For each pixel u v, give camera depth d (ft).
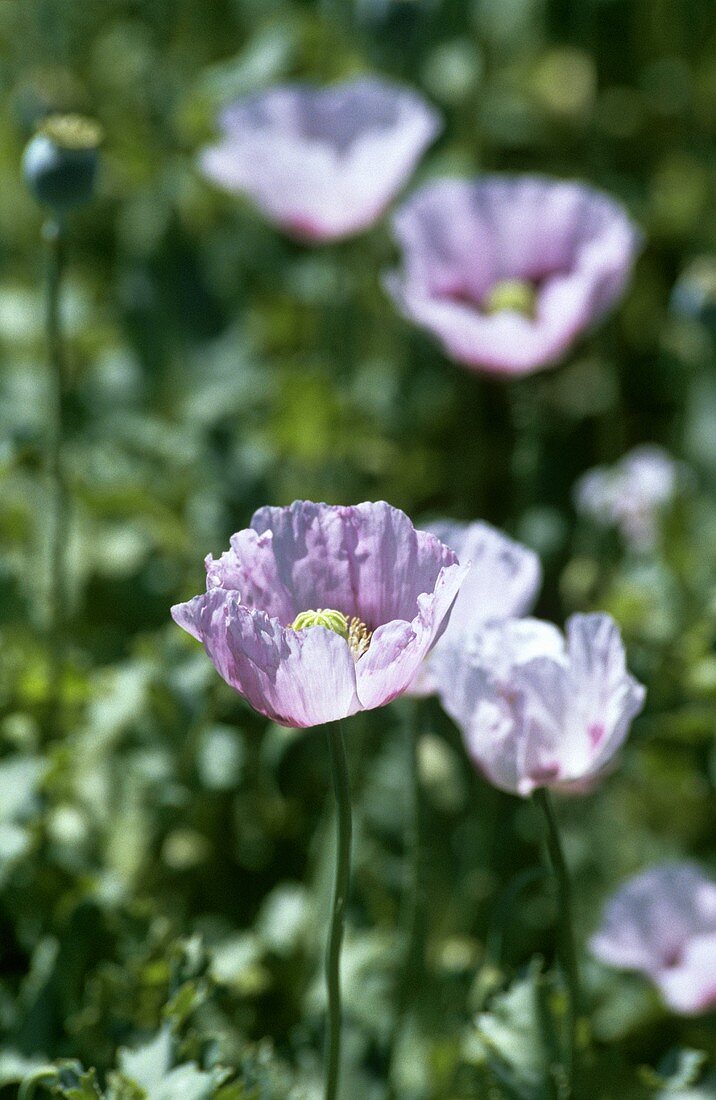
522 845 4.17
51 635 3.67
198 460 4.42
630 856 4.13
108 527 4.24
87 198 3.54
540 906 4.08
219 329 4.86
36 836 3.45
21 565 4.05
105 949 3.45
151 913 3.47
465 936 3.99
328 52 4.94
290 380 4.34
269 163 4.08
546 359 3.92
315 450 4.39
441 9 4.87
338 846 2.86
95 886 3.46
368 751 4.15
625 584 4.05
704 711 3.89
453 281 4.05
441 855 3.92
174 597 4.22
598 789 4.19
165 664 3.66
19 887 3.48
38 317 4.61
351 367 4.58
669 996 3.61
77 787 3.69
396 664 2.76
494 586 3.19
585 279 3.80
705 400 4.56
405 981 3.41
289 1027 3.66
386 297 4.83
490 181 4.02
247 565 2.86
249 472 4.44
